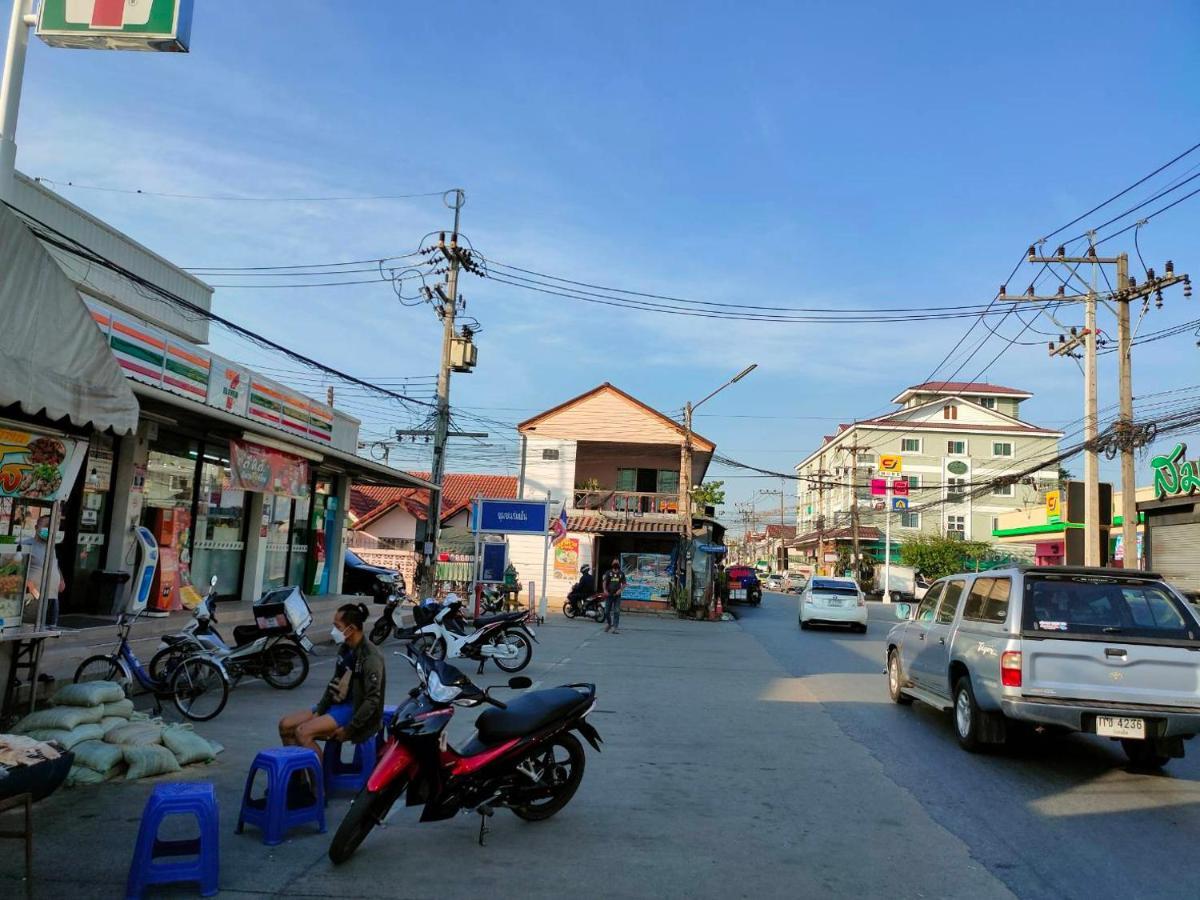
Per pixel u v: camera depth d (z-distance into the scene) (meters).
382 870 4.96
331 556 20.83
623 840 5.60
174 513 14.13
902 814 6.33
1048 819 6.28
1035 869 5.21
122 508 12.69
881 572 59.59
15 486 7.16
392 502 38.03
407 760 5.22
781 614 34.94
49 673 9.12
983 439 65.75
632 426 37.03
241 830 5.55
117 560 12.58
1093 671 7.48
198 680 8.91
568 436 37.00
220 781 6.60
